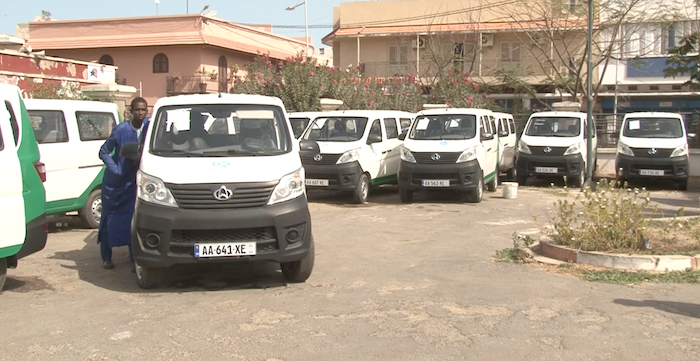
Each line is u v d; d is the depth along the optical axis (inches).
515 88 1331.2
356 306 254.8
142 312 249.1
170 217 263.0
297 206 275.1
